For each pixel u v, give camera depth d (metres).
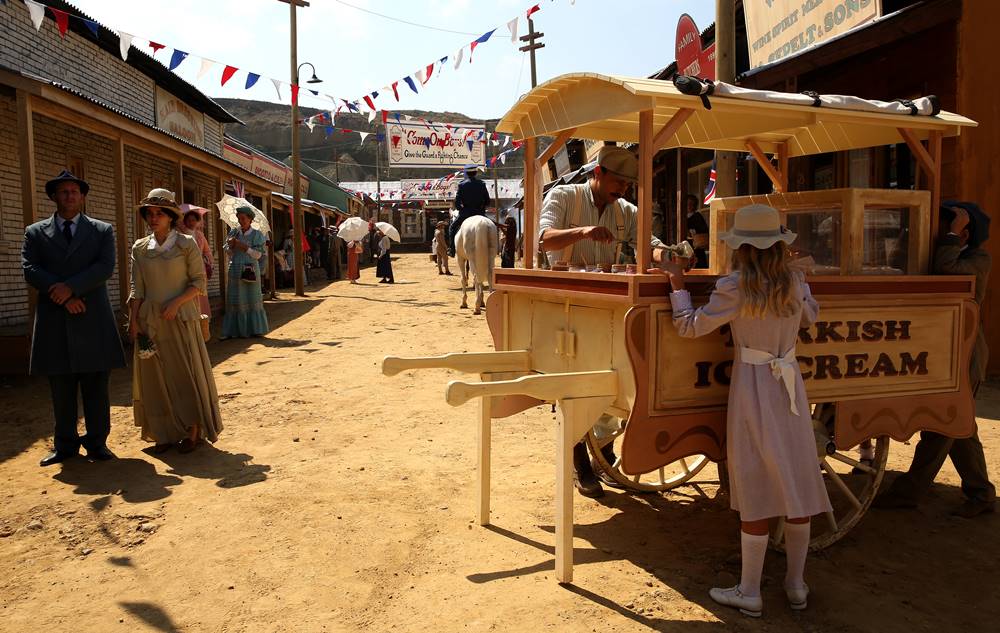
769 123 3.96
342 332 11.41
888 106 3.61
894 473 4.95
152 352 5.23
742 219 3.08
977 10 7.49
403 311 14.04
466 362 3.93
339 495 4.51
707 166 14.41
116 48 13.89
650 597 3.22
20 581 3.41
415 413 6.57
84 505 4.35
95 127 9.04
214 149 20.92
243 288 10.91
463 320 12.55
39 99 7.75
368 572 3.48
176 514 4.21
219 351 9.82
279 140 73.12
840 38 8.12
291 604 3.18
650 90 3.07
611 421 4.59
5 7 10.64
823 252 3.85
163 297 5.25
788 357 3.11
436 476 4.88
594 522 4.18
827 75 9.70
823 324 3.46
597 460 4.61
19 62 11.03
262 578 3.42
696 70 9.99
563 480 3.29
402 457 5.30
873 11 8.30
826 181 10.02
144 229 14.99
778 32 10.45
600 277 3.31
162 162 16.02
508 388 3.12
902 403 3.71
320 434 5.91
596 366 3.47
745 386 3.08
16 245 10.66
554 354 3.85
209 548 3.75
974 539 3.91
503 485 4.71
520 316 4.22
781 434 3.04
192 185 17.70
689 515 4.30
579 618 3.03
